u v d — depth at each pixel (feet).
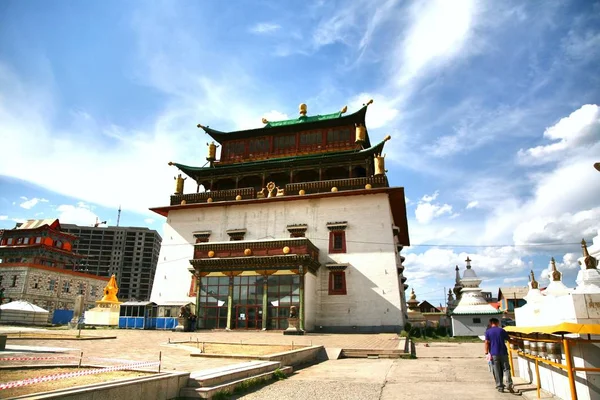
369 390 33.65
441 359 58.90
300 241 100.01
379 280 107.86
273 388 34.40
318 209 120.26
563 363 27.86
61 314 155.33
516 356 42.57
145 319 106.42
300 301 95.86
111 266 385.09
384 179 118.42
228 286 101.35
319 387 34.96
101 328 108.58
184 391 28.60
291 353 48.62
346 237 114.73
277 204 124.57
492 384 36.14
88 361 36.37
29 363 32.60
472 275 127.95
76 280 211.41
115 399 22.50
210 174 142.00
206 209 130.93
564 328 23.73
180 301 120.88
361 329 104.12
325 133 138.92
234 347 59.16
